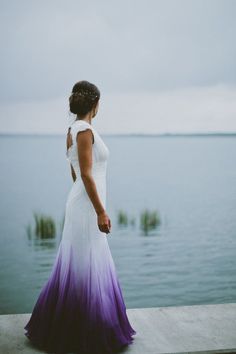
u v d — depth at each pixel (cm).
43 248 1738
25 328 272
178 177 5200
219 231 2123
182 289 1250
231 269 1441
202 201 3244
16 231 2192
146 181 4831
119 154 9675
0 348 258
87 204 254
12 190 4116
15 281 1305
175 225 2272
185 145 11931
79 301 253
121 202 3356
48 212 2875
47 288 264
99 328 250
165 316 303
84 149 244
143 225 2195
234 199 3325
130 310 313
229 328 283
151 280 1325
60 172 5925
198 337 271
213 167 6675
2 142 12212
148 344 262
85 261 254
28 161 8025
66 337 252
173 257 1603
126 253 1692
